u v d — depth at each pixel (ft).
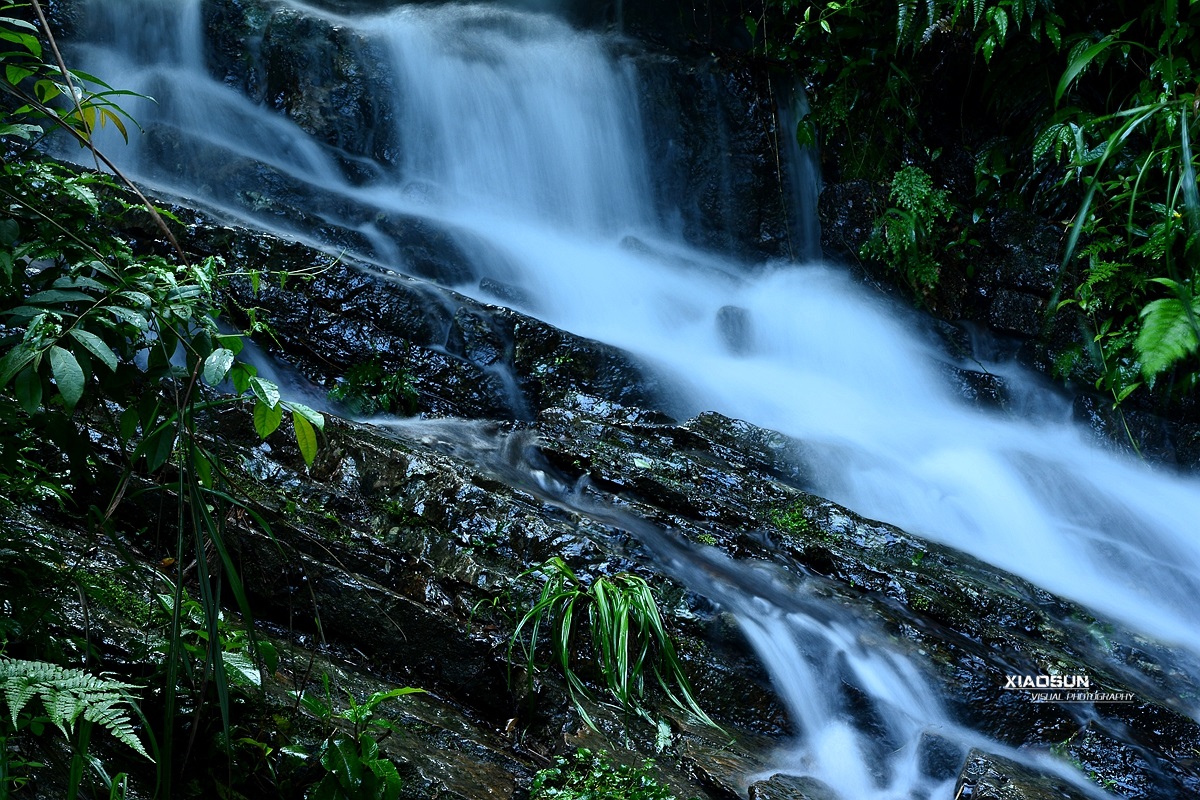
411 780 9.62
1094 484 19.29
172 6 25.68
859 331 24.56
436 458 14.46
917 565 14.84
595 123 27.99
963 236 24.90
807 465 17.21
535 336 19.04
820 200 26.25
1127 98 23.16
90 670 8.69
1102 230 21.63
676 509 15.17
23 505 11.04
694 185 27.91
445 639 12.01
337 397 17.35
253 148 25.98
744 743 11.73
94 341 6.66
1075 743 12.06
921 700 12.62
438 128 26.96
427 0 30.91
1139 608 16.28
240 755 9.20
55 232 7.55
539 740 11.46
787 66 27.50
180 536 7.25
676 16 30.19
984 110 25.76
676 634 12.73
